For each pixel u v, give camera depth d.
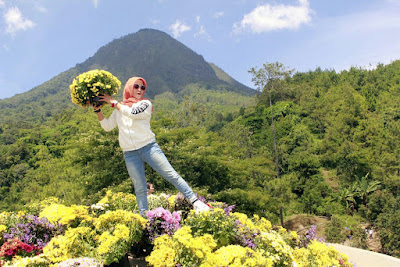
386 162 42.75
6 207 40.44
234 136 49.41
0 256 3.28
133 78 4.38
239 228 4.25
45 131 68.44
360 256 7.99
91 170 16.91
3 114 136.12
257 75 37.06
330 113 69.94
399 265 7.21
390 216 24.22
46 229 4.03
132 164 4.29
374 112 66.69
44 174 36.66
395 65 93.94
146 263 3.92
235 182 18.45
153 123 18.14
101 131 16.92
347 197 39.91
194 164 17.09
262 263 3.37
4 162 54.81
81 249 3.37
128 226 3.84
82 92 4.12
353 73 96.50
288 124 63.59
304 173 46.19
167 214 4.24
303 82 95.38
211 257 3.28
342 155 49.09
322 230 28.62
